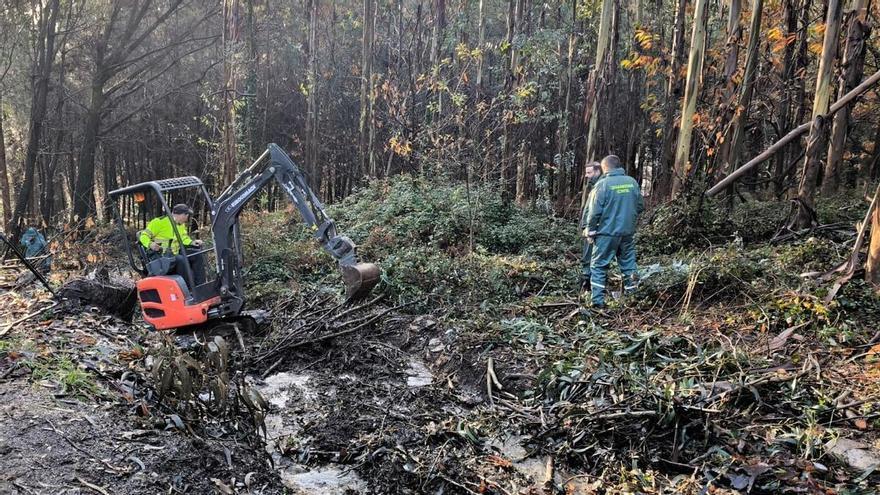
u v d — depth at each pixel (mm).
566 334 6078
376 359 6238
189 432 3820
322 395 5340
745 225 8938
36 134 17078
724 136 10211
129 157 25641
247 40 18828
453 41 16016
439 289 7781
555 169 14242
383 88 15938
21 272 7461
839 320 5305
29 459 3152
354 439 4500
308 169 18531
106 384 4223
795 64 11383
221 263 6738
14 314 5566
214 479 3430
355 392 5395
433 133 13820
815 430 3939
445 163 12766
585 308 6531
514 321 6355
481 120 13445
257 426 4141
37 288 6664
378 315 6867
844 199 10180
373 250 9805
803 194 8320
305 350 6391
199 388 4086
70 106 22141
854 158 15758
